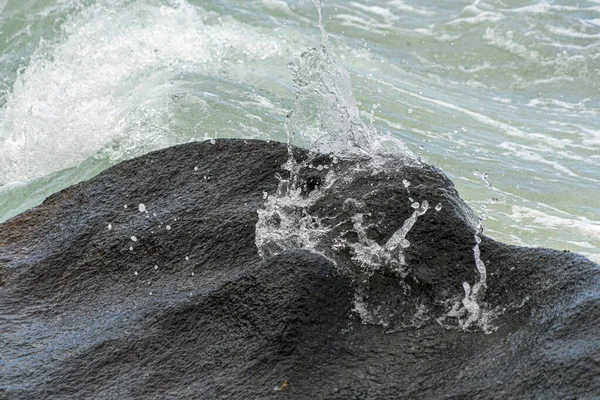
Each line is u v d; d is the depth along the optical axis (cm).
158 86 3133
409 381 1212
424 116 3281
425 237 1420
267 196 1606
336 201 1523
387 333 1311
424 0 4791
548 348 1206
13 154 2928
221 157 1725
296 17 4381
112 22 3916
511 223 2447
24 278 1566
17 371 1328
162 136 2767
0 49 3997
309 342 1266
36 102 3181
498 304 1332
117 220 1641
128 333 1367
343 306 1336
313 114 2803
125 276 1532
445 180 1533
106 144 2842
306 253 1379
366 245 1426
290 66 2014
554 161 2944
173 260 1530
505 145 3077
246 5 4375
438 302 1347
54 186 2730
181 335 1343
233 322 1330
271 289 1331
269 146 1722
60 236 1645
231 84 3166
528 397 1152
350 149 1681
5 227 1698
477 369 1216
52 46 3922
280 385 1207
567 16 4506
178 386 1255
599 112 3616
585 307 1248
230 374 1250
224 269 1478
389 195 1498
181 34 3688
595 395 1116
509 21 4453
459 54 4212
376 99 3384
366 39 4284
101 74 3366
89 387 1288
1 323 1458
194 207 1619
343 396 1191
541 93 3859
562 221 2472
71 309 1490
